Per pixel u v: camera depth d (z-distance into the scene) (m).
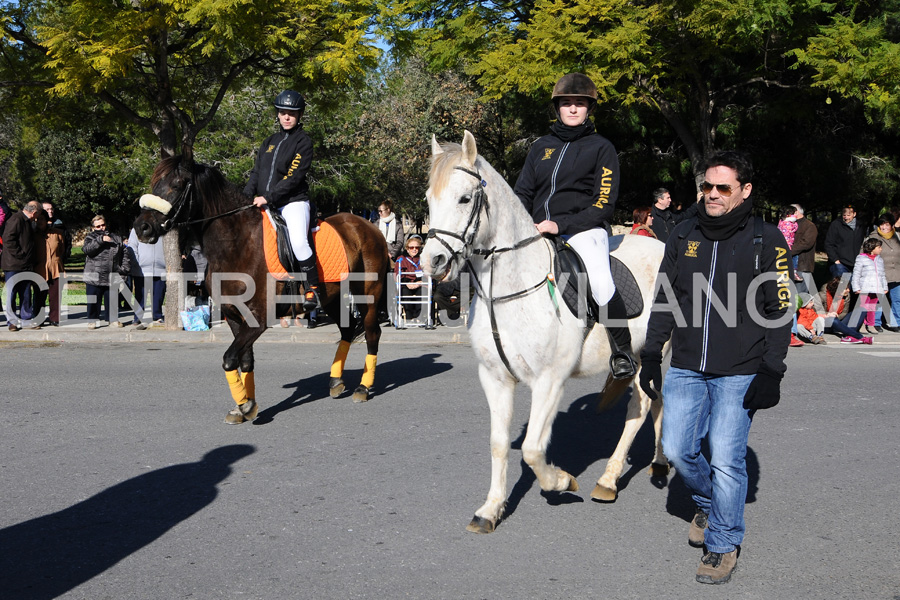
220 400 7.45
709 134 15.23
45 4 11.51
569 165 4.59
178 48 12.18
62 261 12.66
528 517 4.50
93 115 13.26
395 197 32.06
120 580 3.65
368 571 3.75
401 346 10.79
